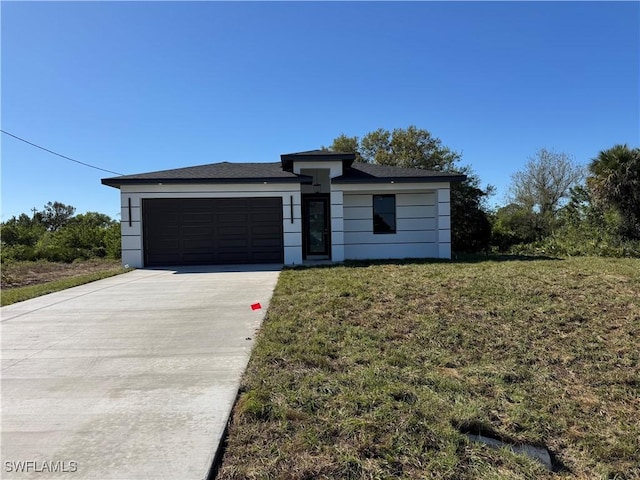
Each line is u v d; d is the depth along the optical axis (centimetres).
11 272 1356
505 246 2127
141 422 310
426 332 519
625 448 298
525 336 510
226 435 292
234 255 1329
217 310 671
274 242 1337
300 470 254
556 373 420
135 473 248
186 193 1306
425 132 3008
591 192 1755
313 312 613
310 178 1308
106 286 926
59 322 609
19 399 352
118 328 572
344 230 1491
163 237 1312
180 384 379
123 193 1286
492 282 795
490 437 303
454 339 498
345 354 447
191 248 1320
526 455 281
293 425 303
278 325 549
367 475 251
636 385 398
